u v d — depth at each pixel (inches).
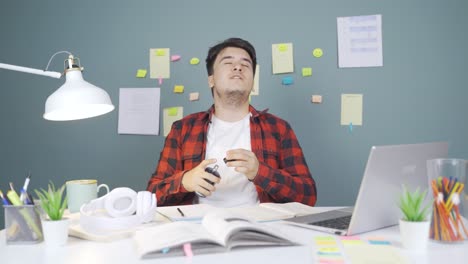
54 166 93.8
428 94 87.4
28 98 94.4
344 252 32.8
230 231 33.4
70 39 94.2
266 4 90.1
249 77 71.4
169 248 32.0
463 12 86.9
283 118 89.9
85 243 36.3
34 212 36.6
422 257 31.4
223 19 91.0
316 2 89.2
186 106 91.5
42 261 31.5
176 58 91.5
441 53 87.3
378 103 88.0
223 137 72.2
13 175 94.4
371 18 88.3
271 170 61.3
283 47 89.5
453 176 35.6
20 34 94.9
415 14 87.7
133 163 92.5
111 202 42.1
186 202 67.7
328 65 88.9
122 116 92.7
